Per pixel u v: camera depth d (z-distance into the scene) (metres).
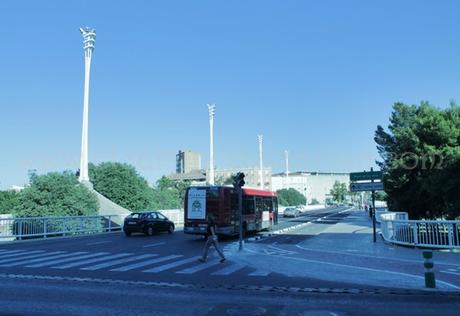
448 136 35.75
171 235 32.06
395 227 23.06
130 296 10.52
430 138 37.00
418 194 38.34
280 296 10.62
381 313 8.88
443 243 20.06
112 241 26.67
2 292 10.97
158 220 33.00
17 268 15.27
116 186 59.72
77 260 17.44
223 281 12.84
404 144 39.09
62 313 8.77
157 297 10.41
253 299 10.24
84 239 28.34
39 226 29.36
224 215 27.97
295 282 12.70
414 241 21.03
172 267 15.67
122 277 13.46
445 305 9.65
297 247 22.69
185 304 9.66
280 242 25.92
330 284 12.38
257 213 33.28
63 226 31.34
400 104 51.34
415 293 11.03
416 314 8.80
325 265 16.09
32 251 20.80
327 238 27.58
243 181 21.92
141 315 8.64
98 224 34.81
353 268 15.32
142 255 19.27
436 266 15.49
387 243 23.66
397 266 15.64
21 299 10.13
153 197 66.38
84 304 9.61
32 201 36.75
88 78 48.91
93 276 13.63
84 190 39.97
